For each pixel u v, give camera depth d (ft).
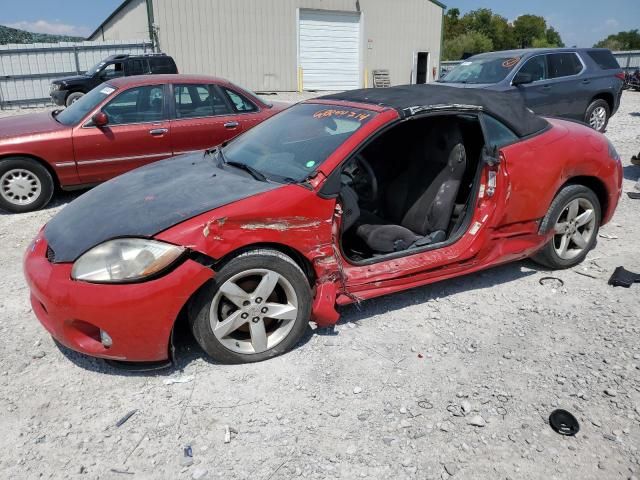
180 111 22.63
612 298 12.77
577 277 13.99
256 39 77.82
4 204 20.44
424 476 7.72
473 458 8.02
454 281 13.84
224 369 10.19
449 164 12.46
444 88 13.21
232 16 75.46
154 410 9.12
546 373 9.96
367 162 13.33
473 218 12.41
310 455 8.12
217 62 76.18
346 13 83.30
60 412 9.08
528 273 14.30
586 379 9.75
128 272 9.07
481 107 12.37
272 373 10.07
